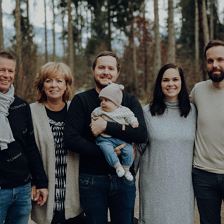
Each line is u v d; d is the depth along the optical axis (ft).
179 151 14.25
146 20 107.96
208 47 14.28
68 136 13.20
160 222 14.32
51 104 14.10
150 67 101.35
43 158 13.76
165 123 14.46
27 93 46.01
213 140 13.92
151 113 14.62
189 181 14.40
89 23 132.67
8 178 12.50
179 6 117.29
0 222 12.59
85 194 13.39
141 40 109.40
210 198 14.20
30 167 13.50
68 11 82.94
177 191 14.20
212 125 13.92
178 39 125.18
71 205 13.75
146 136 13.92
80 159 13.66
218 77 13.88
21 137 12.78
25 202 13.10
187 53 110.01
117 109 13.51
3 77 12.51
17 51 57.57
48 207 13.69
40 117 13.84
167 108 14.67
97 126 13.19
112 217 13.67
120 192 13.42
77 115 13.44
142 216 14.79
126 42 122.11
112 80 13.97
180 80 14.51
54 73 13.78
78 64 124.36
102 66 13.87
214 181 14.02
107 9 123.95
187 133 14.34
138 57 109.81
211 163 14.01
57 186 13.79
